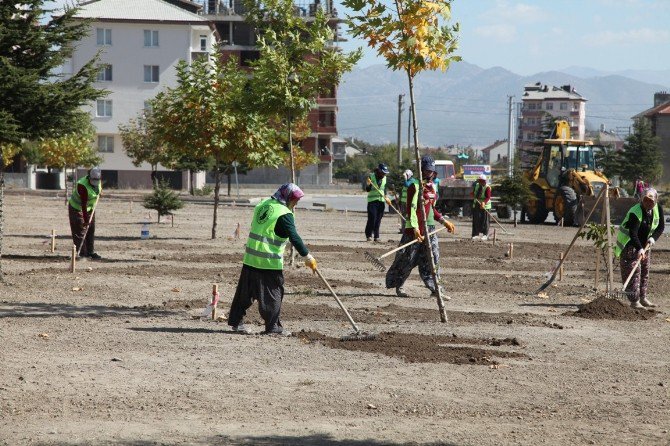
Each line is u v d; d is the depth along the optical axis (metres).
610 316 15.38
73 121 18.62
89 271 19.92
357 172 141.62
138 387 9.54
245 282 12.83
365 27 14.27
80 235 22.48
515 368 10.99
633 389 10.07
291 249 21.89
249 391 9.48
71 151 63.94
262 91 21.67
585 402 9.38
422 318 14.73
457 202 53.28
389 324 14.02
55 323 13.35
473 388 9.88
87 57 93.62
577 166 46.91
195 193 78.69
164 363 10.77
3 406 8.62
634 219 16.59
